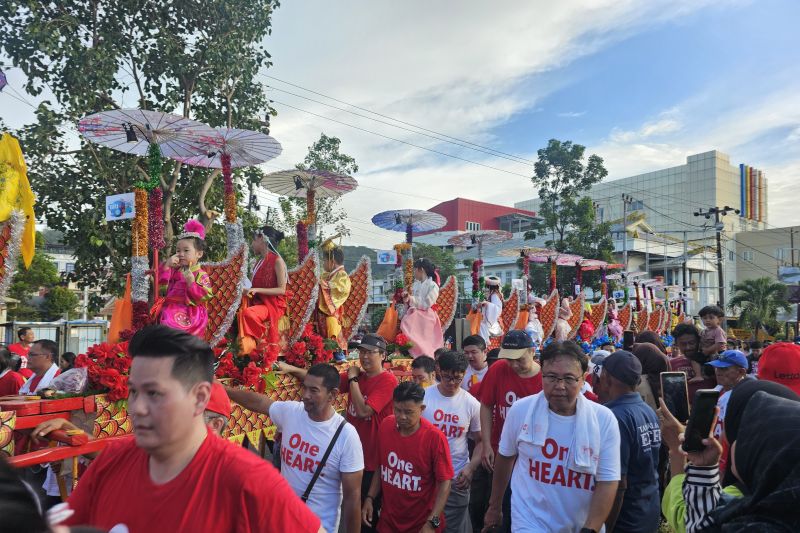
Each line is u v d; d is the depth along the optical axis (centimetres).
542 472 331
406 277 1062
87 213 1262
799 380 320
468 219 5844
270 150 698
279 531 175
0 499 109
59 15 1265
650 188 7062
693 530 252
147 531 173
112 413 437
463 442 507
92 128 600
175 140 637
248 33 1473
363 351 530
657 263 4747
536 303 1383
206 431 191
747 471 215
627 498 363
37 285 2709
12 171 417
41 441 394
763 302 3875
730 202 6731
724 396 435
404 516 427
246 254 555
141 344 181
